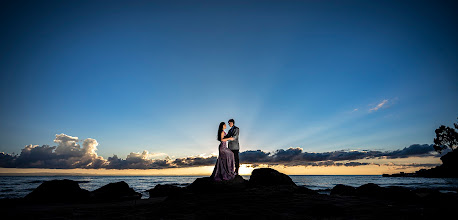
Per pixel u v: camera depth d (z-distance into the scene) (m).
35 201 11.27
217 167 8.93
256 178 10.98
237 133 9.52
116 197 13.40
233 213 5.18
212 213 5.22
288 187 9.51
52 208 8.27
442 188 24.06
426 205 6.55
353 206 6.16
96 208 7.74
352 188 11.73
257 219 4.62
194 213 5.29
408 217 4.79
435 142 74.00
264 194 7.88
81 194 12.96
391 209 5.76
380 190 9.38
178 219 4.73
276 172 11.18
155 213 5.55
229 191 8.39
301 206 5.96
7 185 39.44
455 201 7.28
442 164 77.88
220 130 9.31
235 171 9.34
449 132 70.50
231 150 9.43
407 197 8.10
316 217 4.79
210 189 8.41
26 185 39.41
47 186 12.48
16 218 5.89
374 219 4.62
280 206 5.95
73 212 6.77
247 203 6.38
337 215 4.93
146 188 32.62
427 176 81.56
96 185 41.59
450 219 4.65
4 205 9.94
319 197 7.57
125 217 5.35
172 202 6.98
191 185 8.92
